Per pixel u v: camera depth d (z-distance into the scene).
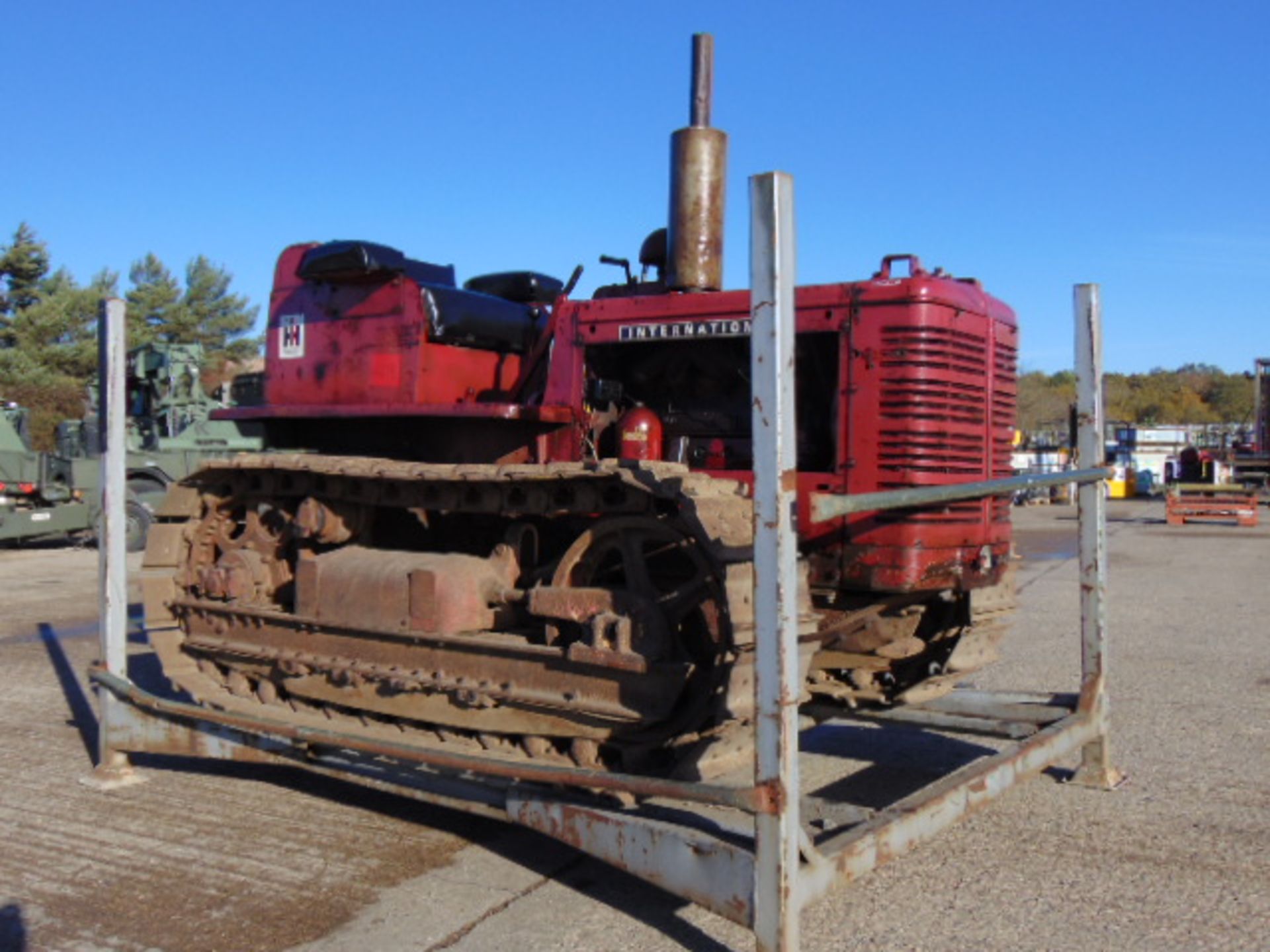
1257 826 4.83
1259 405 34.22
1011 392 5.51
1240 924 3.87
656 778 3.97
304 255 6.41
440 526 5.58
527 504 4.75
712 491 4.25
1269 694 7.28
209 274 46.06
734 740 4.18
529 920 3.96
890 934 3.81
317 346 6.29
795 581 3.38
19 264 36.38
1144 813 5.01
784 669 3.33
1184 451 34.22
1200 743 6.11
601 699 4.34
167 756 6.11
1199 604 11.40
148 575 5.98
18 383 33.28
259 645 5.59
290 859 4.55
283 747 5.04
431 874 4.39
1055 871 4.35
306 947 3.76
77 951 3.75
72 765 5.94
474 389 6.14
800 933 3.61
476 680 4.72
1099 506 5.42
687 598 4.34
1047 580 13.62
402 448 6.01
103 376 5.66
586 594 4.44
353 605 5.12
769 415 3.31
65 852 4.64
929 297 4.88
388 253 6.02
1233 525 23.59
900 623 5.21
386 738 5.03
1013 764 4.66
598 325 5.53
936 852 4.58
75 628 10.39
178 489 5.99
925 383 4.86
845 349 4.99
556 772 3.89
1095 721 5.33
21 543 18.75
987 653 5.76
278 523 5.75
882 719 5.77
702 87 5.50
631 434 5.34
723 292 5.21
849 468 4.96
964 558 5.08
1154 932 3.82
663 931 3.86
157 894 4.21
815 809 4.25
